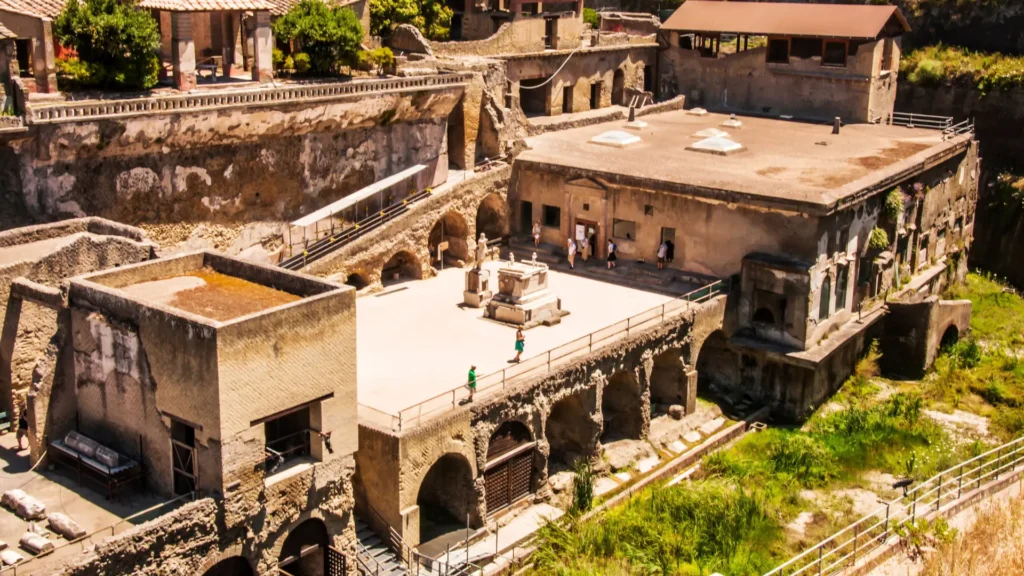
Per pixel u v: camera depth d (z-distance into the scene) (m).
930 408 54.19
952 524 40.62
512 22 67.75
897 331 57.69
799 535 43.09
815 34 70.88
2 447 37.91
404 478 38.94
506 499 43.78
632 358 48.03
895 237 58.81
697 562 40.84
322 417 35.75
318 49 56.44
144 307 33.91
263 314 33.25
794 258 52.28
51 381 36.19
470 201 58.50
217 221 49.88
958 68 82.31
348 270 52.06
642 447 48.69
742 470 47.19
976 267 76.94
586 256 58.97
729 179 54.56
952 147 64.19
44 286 36.59
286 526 35.50
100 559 30.66
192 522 32.72
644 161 58.94
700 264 55.66
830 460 48.44
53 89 47.28
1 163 42.44
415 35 63.72
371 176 55.97
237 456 33.44
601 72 74.50
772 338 53.28
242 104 48.41
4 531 32.88
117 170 45.88
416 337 48.62
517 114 62.88
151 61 49.50
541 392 43.94
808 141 65.06
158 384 34.16
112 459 34.94
